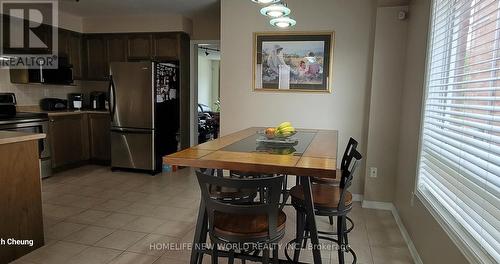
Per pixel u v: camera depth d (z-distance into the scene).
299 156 1.77
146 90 4.54
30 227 2.34
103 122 5.03
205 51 8.48
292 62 3.71
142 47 5.14
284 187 3.02
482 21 1.59
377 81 3.32
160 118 4.71
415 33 2.81
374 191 3.44
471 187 1.56
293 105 3.77
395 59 3.25
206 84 10.35
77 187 3.96
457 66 1.93
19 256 2.27
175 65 5.00
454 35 1.98
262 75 3.82
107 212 3.15
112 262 2.24
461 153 1.72
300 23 3.63
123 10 4.76
